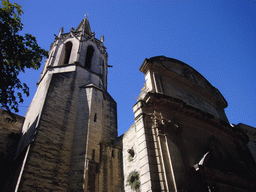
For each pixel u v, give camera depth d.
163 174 13.46
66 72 24.00
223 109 28.05
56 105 19.91
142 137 15.23
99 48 33.84
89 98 22.30
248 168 20.55
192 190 13.41
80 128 19.52
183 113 18.66
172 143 15.45
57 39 32.44
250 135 29.72
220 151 19.00
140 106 16.91
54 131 17.91
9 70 13.68
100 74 28.55
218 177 15.31
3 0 14.22
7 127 23.09
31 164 14.76
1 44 13.26
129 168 17.03
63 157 16.95
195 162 15.50
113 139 22.98
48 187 14.63
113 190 16.22
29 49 15.28
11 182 15.66
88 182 15.39
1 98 12.90
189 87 24.75
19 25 14.67
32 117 21.06
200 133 18.81
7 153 21.00
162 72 22.58
